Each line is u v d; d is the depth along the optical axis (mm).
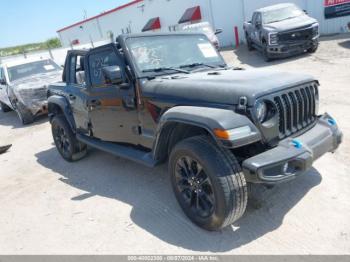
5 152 7270
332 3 15898
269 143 2887
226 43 21156
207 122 2762
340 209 3219
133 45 3889
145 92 3660
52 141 7504
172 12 23672
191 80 3383
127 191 4270
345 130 4996
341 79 8141
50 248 3336
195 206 3256
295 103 3080
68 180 5004
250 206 3477
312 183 3742
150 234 3285
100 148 4660
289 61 11750
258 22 13328
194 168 3145
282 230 3057
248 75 3312
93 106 4609
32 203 4434
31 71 10461
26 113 9383
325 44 13484
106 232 3443
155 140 3416
